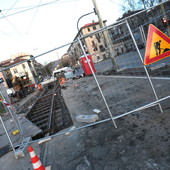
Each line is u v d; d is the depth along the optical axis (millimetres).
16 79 26297
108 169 1955
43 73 94500
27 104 14305
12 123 6660
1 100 4320
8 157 3240
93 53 9398
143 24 6043
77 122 3939
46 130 4801
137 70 7824
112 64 9664
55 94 13250
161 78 5320
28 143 3443
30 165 2645
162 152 1948
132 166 1879
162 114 2936
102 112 4129
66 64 84625
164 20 5488
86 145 2686
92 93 7133
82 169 2105
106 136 2777
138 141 2332
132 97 4523
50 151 2887
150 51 2904
